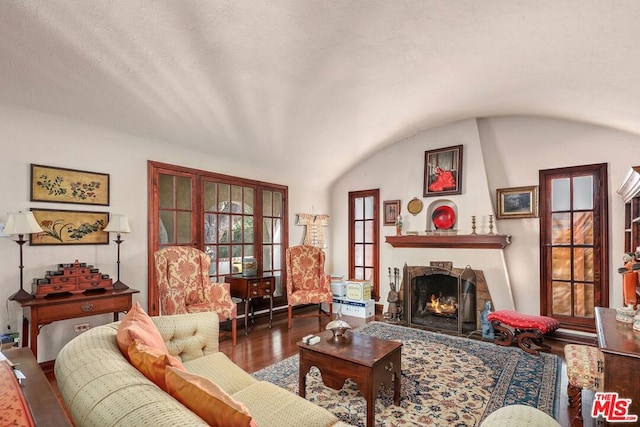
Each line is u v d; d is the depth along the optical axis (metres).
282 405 1.54
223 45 2.36
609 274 3.66
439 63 2.73
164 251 3.39
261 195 4.92
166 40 2.24
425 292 4.81
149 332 1.55
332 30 2.28
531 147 4.17
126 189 3.43
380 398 2.42
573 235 3.91
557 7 1.85
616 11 1.74
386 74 2.95
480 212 4.33
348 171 5.86
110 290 3.02
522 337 3.44
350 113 3.83
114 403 0.90
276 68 2.72
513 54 2.46
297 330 4.21
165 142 3.69
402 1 2.00
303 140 4.38
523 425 1.11
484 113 4.16
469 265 4.29
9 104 2.62
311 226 5.64
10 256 2.73
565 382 2.70
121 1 1.89
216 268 4.30
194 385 0.99
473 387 2.59
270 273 5.06
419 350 3.43
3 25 1.95
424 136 4.90
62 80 2.51
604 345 1.68
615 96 2.71
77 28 2.05
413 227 4.93
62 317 2.64
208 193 4.24
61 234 3.00
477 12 2.05
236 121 3.58
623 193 3.37
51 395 1.11
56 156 2.97
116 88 2.70
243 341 3.74
